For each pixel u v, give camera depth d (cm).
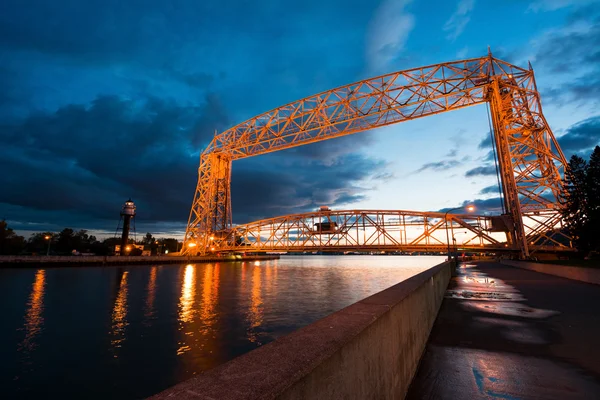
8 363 1641
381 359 331
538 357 604
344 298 4178
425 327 694
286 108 6744
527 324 894
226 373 172
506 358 598
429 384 476
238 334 2217
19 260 7756
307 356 201
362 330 277
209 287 5256
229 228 8512
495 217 4928
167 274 7694
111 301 3734
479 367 549
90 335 2194
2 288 4681
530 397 434
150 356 1744
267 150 7519
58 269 8075
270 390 148
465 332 808
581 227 3884
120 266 9300
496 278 2531
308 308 3356
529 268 3544
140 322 2623
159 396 140
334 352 218
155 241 18500
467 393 445
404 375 436
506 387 465
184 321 2662
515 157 5006
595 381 488
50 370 1545
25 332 2286
